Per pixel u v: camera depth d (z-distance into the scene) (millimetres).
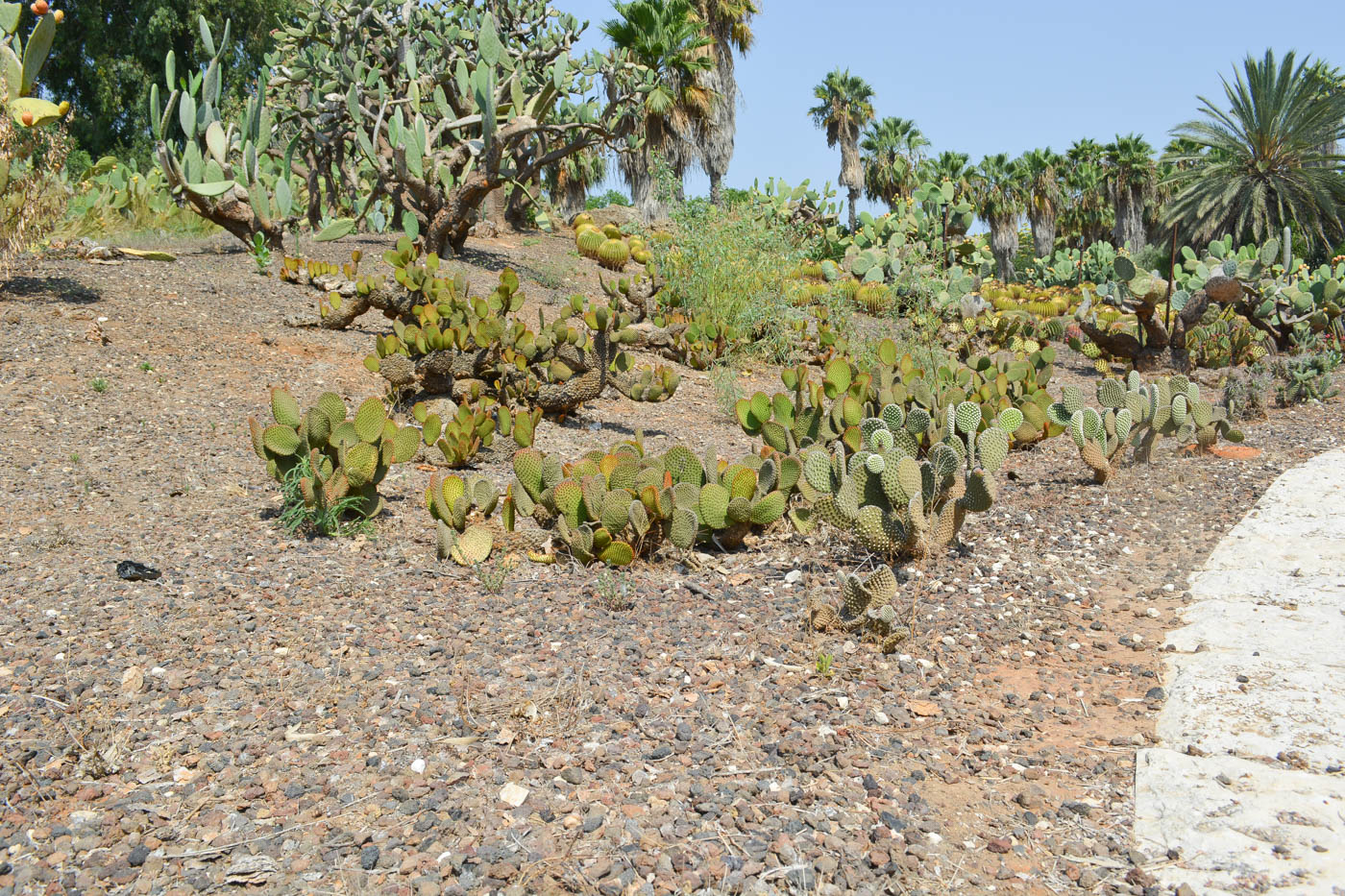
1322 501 5426
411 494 5582
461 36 15664
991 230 44125
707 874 2201
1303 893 2084
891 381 7488
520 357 7309
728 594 4238
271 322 8977
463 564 4465
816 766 2725
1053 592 4312
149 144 26516
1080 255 31016
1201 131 31562
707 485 4730
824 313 12555
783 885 2176
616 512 4457
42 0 8125
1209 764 2670
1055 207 44188
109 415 6254
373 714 2986
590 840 2336
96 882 2148
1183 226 31922
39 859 2219
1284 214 30625
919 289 13484
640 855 2268
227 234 14320
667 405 8844
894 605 4137
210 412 6621
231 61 27875
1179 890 2146
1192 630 3750
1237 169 31109
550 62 16625
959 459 4703
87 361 7125
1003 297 15742
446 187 13633
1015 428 7230
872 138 42562
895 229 19375
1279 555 4578
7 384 6406
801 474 4961
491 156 13289
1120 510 5574
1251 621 3770
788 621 3902
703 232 11703
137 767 2637
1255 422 8766
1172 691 3219
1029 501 5859
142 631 3480
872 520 4492
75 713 2881
